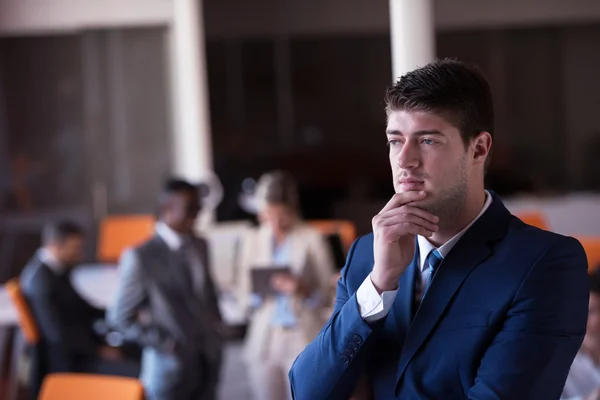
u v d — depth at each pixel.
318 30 12.24
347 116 12.39
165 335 4.40
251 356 4.75
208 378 4.56
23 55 11.08
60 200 11.20
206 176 10.38
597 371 3.41
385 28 12.28
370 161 12.44
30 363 5.36
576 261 1.46
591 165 12.39
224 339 4.73
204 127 10.41
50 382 3.23
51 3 11.01
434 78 1.44
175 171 11.30
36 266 5.40
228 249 6.58
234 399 6.55
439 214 1.47
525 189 12.22
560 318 1.41
